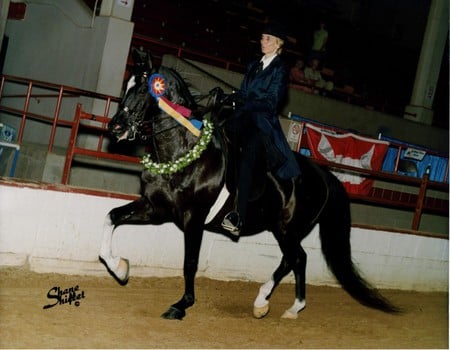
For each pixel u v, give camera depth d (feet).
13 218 21.99
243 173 20.39
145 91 19.02
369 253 30.91
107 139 35.76
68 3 40.24
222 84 38.88
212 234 26.50
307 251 29.35
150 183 19.88
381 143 36.32
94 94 29.89
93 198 23.32
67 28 40.24
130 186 34.78
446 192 42.88
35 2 43.96
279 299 25.99
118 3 36.40
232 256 27.12
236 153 20.75
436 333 23.88
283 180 21.88
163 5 57.88
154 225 24.84
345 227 23.73
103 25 36.58
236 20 63.41
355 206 39.45
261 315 22.20
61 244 22.91
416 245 32.32
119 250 24.26
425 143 54.19
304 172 22.81
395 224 40.93
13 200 21.94
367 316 25.26
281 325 21.83
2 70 46.03
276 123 21.34
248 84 21.43
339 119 49.90
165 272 25.34
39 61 42.47
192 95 21.04
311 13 73.77
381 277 31.58
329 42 73.72
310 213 22.90
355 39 76.18
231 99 21.44
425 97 55.42
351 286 23.98
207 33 60.34
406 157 40.11
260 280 27.91
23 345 15.56
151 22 56.65
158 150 19.72
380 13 82.79
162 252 25.17
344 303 27.12
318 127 33.99
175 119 19.45
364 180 36.06
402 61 78.89
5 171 33.04
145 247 24.80
